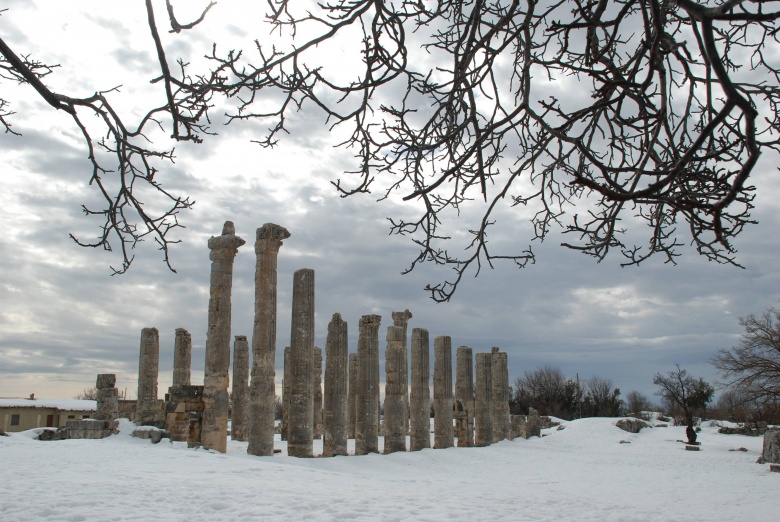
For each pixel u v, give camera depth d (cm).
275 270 3020
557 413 8712
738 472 3266
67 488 1549
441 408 4006
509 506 1744
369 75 695
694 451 4472
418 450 3778
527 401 9169
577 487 2500
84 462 2048
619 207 672
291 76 660
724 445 4984
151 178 702
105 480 1691
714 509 2075
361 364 3650
